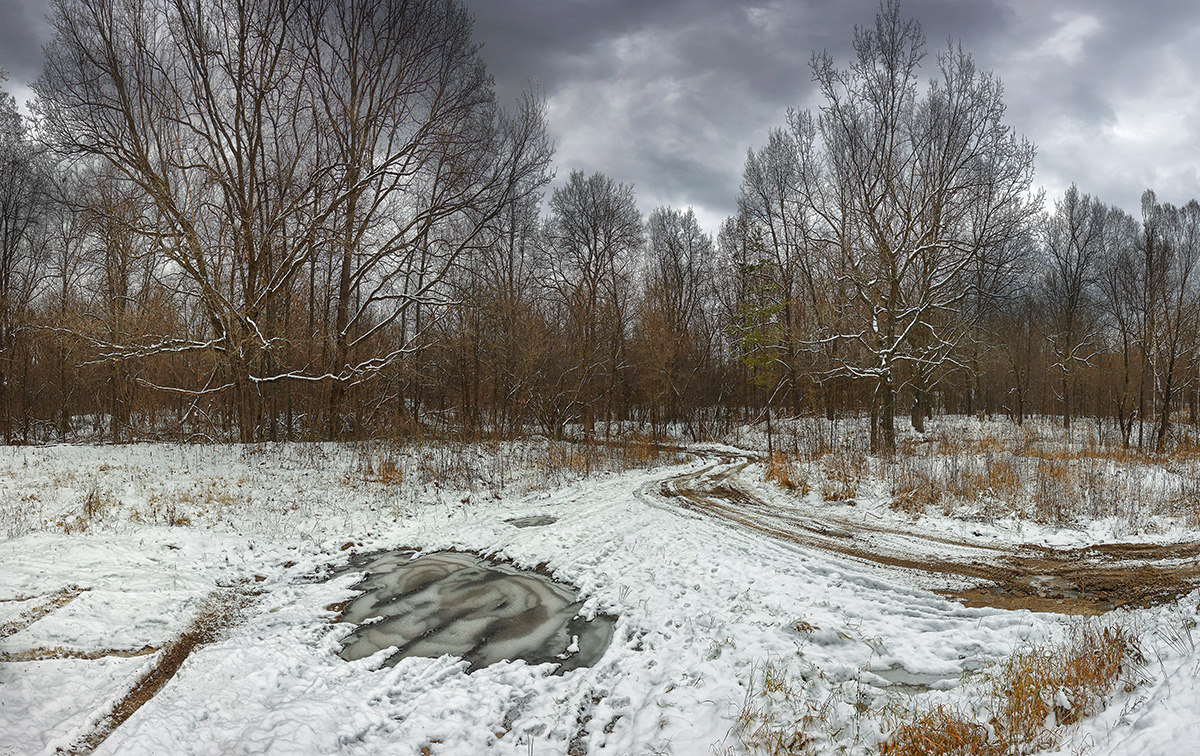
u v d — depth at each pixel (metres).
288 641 6.87
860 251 23.27
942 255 22.27
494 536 11.25
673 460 22.36
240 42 20.14
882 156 22.48
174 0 19.28
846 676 5.80
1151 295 22.30
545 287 33.72
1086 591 8.00
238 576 8.79
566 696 5.79
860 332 22.92
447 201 22.78
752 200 37.41
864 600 7.69
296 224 21.33
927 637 6.56
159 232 18.42
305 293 29.23
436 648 6.91
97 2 18.20
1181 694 4.16
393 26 22.41
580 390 32.41
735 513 12.73
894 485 14.31
